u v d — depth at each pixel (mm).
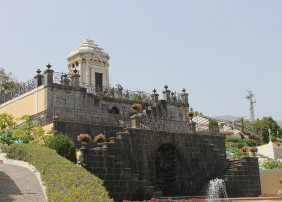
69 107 27203
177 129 24812
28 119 24422
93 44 36438
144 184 20203
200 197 22828
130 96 32438
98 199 10805
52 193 11859
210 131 28234
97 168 18812
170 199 19578
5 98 32969
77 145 22703
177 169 23672
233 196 24844
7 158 19016
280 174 29344
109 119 24953
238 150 39219
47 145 19422
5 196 12273
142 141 22062
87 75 34469
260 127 67062
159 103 32969
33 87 28609
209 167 25266
